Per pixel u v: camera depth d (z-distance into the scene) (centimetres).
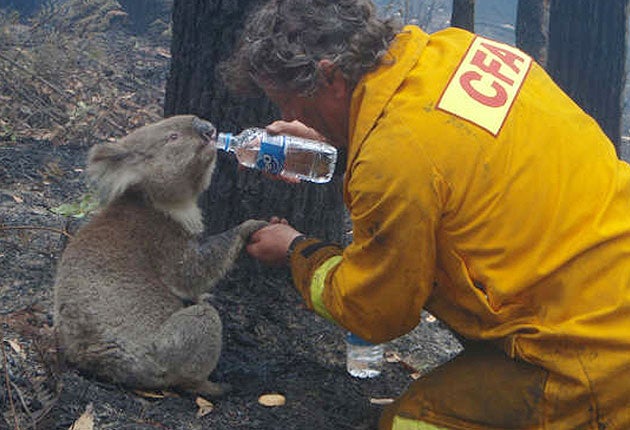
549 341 292
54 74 871
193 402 373
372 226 295
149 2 1203
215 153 407
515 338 297
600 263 289
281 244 348
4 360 331
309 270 336
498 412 306
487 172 287
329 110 310
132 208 396
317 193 471
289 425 368
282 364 423
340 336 457
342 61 294
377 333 316
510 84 303
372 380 420
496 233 290
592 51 797
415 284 300
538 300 296
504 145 288
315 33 295
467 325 312
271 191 465
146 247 389
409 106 288
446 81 294
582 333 286
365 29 294
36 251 489
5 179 635
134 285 376
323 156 364
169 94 483
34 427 313
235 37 451
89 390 354
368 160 288
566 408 295
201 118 468
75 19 1088
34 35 966
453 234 294
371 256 301
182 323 368
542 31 846
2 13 1027
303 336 451
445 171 285
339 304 314
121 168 395
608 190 299
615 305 288
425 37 311
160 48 1136
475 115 290
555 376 296
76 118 782
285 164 362
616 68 798
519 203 288
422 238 290
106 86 910
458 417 313
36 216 549
